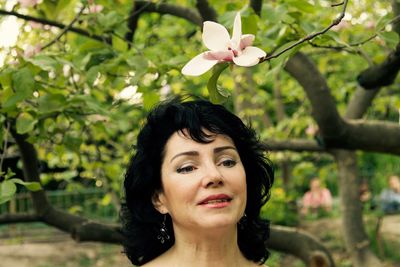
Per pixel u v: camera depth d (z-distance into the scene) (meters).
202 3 2.82
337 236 9.90
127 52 2.81
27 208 8.88
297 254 4.12
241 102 6.40
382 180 12.22
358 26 3.48
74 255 10.29
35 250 10.41
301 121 5.43
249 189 2.17
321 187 6.94
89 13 2.84
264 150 2.19
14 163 3.75
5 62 2.56
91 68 2.64
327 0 3.32
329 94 3.13
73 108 2.66
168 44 4.21
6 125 2.88
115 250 10.60
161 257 2.12
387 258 8.79
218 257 2.00
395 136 3.22
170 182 1.91
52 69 2.37
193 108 1.94
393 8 2.57
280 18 2.39
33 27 3.32
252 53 1.49
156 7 3.00
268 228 2.27
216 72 1.61
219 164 1.91
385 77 2.63
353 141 3.26
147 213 2.09
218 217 1.85
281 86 6.93
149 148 1.98
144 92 2.72
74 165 4.71
